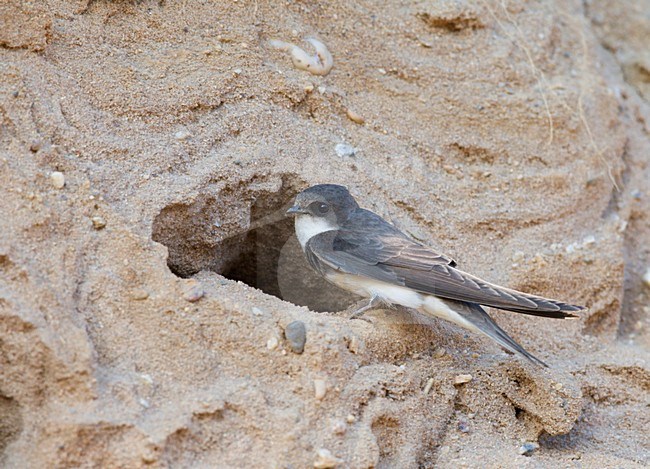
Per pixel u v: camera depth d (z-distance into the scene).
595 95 13.67
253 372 8.49
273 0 11.98
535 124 12.83
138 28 10.99
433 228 11.55
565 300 11.69
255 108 11.14
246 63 11.35
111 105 10.16
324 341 8.59
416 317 9.95
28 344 7.76
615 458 9.41
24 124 9.28
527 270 11.52
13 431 7.80
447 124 12.49
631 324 12.33
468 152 12.49
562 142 12.88
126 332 8.39
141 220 9.21
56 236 8.67
